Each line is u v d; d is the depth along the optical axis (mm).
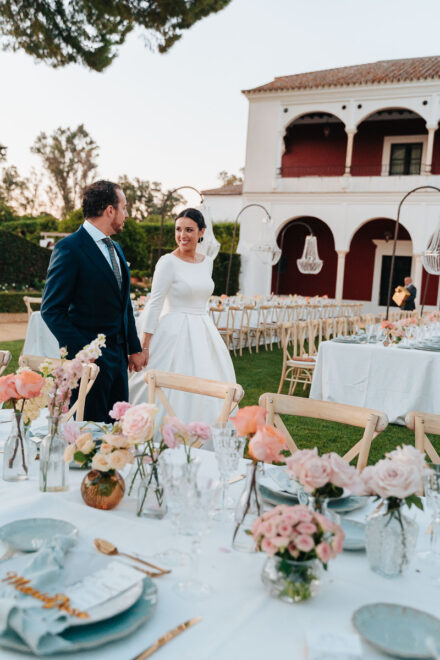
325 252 20969
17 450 1782
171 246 25516
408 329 6953
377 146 20250
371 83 17594
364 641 1055
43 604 1037
